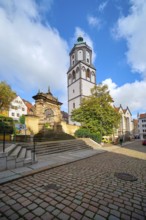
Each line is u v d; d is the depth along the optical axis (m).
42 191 4.33
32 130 18.20
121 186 4.91
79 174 6.18
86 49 45.44
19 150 8.25
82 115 24.42
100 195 4.16
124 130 53.25
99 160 9.71
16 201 3.71
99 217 3.10
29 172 5.95
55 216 3.10
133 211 3.37
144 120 72.81
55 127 22.30
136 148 20.22
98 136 22.69
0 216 3.07
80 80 40.91
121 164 8.49
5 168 6.11
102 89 24.67
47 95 22.39
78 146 15.27
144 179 5.74
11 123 15.74
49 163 7.80
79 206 3.51
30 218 3.01
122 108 55.62
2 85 27.14
